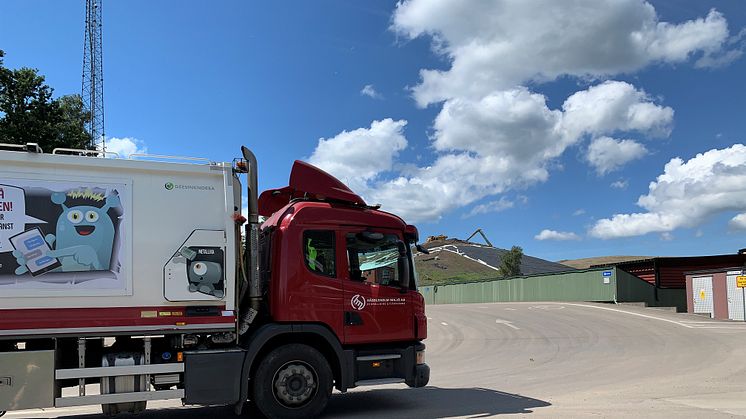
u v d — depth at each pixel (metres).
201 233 7.41
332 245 8.13
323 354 8.10
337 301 7.98
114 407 7.10
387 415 8.27
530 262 96.69
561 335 20.84
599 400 9.14
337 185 8.63
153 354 7.27
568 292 39.75
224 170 7.61
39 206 6.86
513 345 18.86
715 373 12.17
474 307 37.38
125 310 7.01
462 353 17.52
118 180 7.20
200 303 7.31
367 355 8.12
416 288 8.59
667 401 8.84
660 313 28.73
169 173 7.41
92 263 6.95
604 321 24.64
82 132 24.55
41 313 6.71
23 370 6.57
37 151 6.93
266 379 7.53
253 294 7.70
